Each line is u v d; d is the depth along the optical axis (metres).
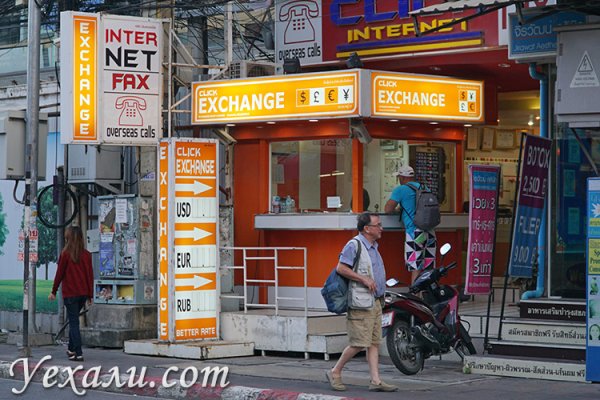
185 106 20.52
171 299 17.67
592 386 13.99
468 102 19.22
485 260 15.47
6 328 22.64
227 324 18.14
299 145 19.55
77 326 17.38
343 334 17.22
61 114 18.28
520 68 19.11
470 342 15.84
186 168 17.83
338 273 13.73
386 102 18.17
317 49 20.08
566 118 14.82
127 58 18.55
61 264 17.30
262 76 19.42
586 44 14.67
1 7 23.53
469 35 18.38
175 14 22.09
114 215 19.42
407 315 15.25
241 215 20.08
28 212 18.41
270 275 19.77
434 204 18.38
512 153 21.89
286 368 16.11
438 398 13.10
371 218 13.89
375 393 13.59
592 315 13.89
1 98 23.42
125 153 20.28
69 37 18.16
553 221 16.36
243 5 21.98
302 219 18.98
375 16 19.38
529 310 15.83
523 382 14.44
